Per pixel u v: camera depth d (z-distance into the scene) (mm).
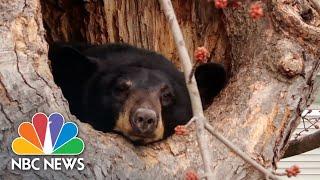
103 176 8047
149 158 8578
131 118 8859
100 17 12570
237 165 8922
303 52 9953
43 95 7953
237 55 10734
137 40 12438
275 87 9789
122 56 10812
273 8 10219
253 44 10430
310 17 10211
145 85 9922
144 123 8719
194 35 11758
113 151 8242
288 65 9773
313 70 9992
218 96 10281
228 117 9555
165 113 10203
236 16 10805
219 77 10703
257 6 6012
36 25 8234
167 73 10547
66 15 12844
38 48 8133
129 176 8195
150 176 8391
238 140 9234
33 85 7918
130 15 12398
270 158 9258
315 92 10555
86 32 12781
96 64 10523
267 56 10062
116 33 12555
